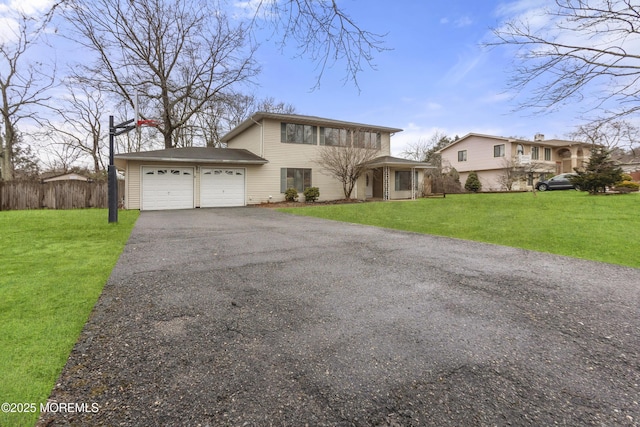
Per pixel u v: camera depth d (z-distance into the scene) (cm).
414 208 1268
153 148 2534
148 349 215
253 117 1608
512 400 165
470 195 2073
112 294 320
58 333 237
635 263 455
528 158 2567
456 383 179
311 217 1043
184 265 433
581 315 271
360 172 1734
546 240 621
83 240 617
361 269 414
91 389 173
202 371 190
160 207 1416
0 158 1977
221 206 1525
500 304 296
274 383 179
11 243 584
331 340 228
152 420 150
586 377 185
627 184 1634
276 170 1650
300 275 388
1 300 302
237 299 308
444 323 256
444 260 462
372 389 174
